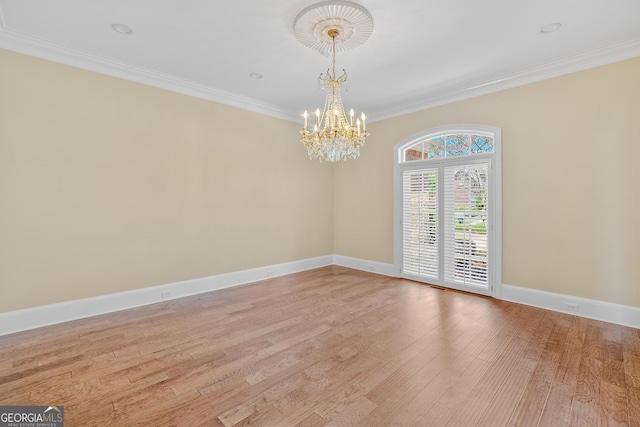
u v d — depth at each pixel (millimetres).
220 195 4184
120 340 2611
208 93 4004
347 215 5508
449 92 4000
